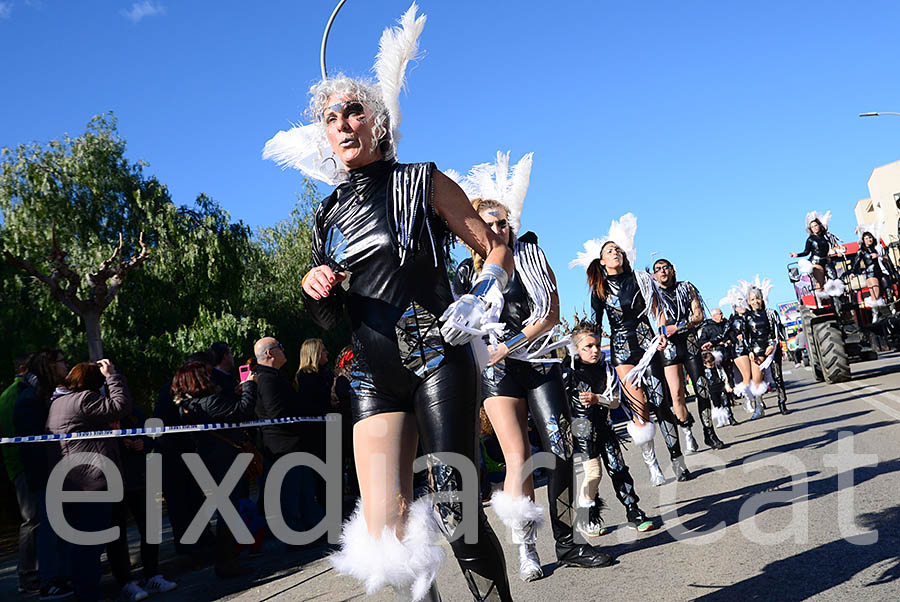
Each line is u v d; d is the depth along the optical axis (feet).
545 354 13.32
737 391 39.09
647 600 11.28
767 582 11.22
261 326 65.82
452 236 8.93
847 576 10.87
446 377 7.96
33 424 18.72
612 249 21.03
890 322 49.19
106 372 18.19
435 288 8.28
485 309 8.00
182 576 20.39
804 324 53.36
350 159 8.61
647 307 21.09
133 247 73.46
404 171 8.53
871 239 49.44
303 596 15.46
